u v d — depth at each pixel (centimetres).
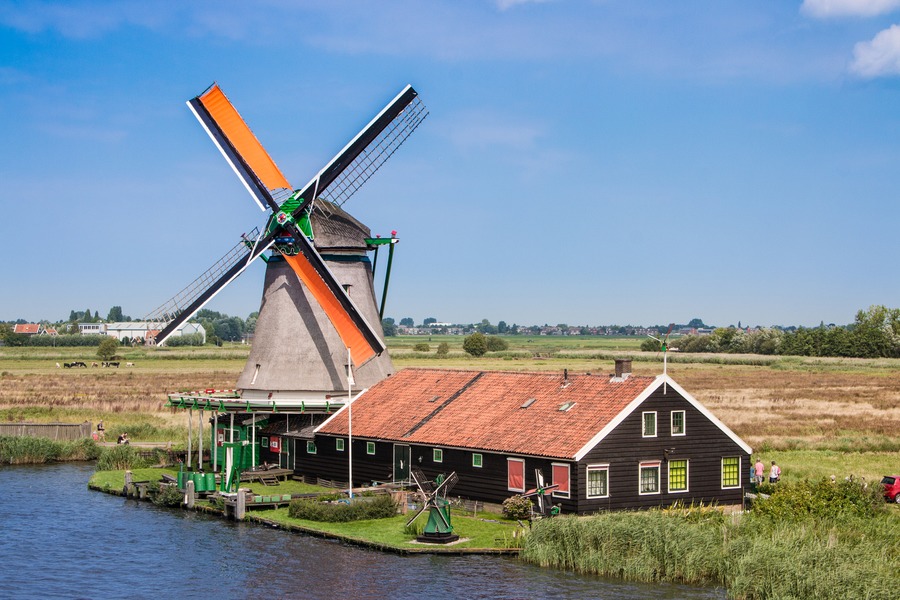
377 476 5125
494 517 4447
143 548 4147
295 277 5997
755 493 4744
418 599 3369
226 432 6141
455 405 5072
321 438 5466
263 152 5997
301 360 5881
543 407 4669
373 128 6112
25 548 4181
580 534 3731
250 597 3459
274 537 4297
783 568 3250
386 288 6266
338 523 4428
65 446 6969
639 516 3866
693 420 4488
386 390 5600
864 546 3497
